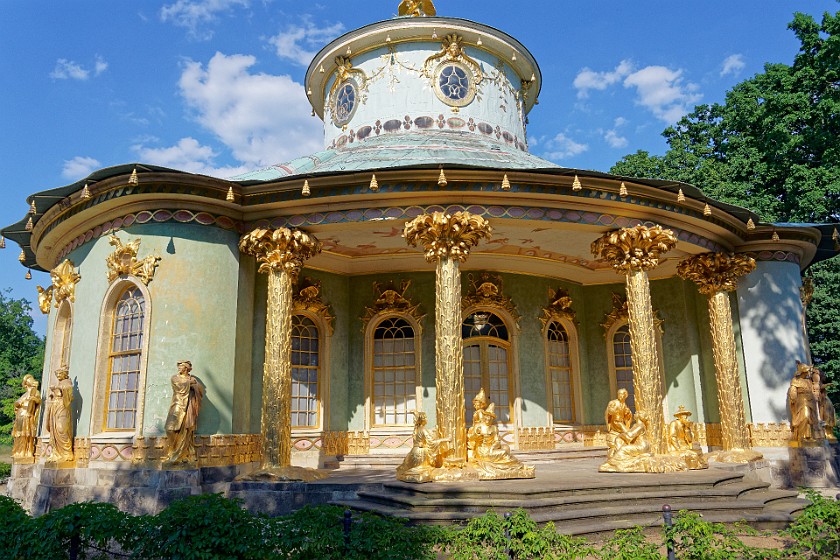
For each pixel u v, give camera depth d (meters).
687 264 17.38
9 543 7.46
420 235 13.59
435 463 12.19
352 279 18.84
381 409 18.17
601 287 20.92
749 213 16.11
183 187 13.94
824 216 26.64
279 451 13.51
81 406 14.63
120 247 14.40
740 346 18.06
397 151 17.05
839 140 26.22
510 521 7.58
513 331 18.98
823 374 18.62
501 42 20.17
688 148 31.84
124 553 8.36
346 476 13.98
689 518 7.54
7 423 49.91
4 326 59.66
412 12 21.33
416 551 7.34
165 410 13.42
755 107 28.84
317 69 21.08
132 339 14.29
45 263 19.59
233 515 7.35
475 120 19.59
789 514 11.11
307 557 7.21
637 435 13.81
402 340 18.48
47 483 13.97
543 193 13.98
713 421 18.69
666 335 19.91
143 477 12.94
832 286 27.06
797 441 16.89
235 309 14.55
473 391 18.44
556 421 19.58
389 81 19.66
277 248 14.30
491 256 18.23
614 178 13.85
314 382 17.72
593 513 10.23
